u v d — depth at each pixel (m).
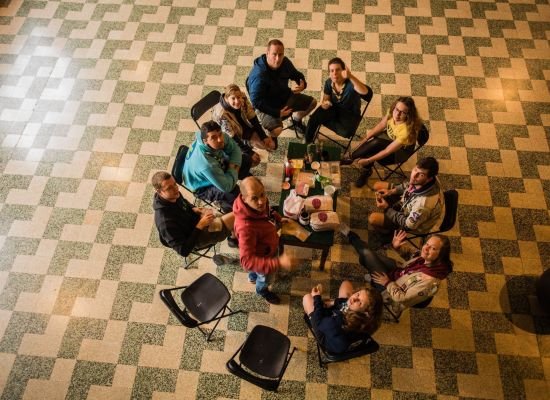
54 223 5.33
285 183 4.68
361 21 6.90
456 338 4.61
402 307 4.25
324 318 3.82
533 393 4.36
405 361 4.50
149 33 6.86
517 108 6.09
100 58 6.64
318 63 6.52
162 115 6.11
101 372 4.49
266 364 3.95
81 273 5.02
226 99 4.83
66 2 7.19
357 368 4.46
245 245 3.64
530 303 4.79
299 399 4.34
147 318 4.76
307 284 4.93
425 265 3.95
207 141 4.35
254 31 6.84
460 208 5.38
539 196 5.45
